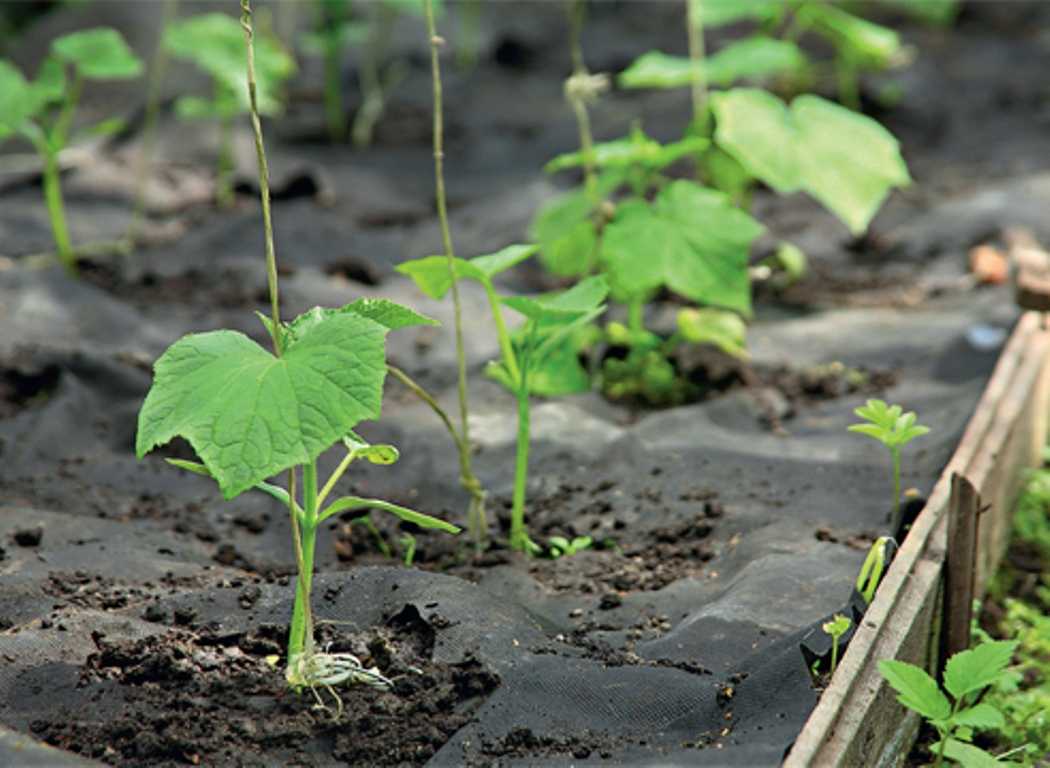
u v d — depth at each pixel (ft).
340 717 13.98
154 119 38.14
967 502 16.98
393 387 24.97
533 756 13.64
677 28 48.67
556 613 17.22
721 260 22.89
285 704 14.16
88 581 17.46
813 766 12.98
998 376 22.02
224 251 30.91
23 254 30.50
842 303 29.09
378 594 16.35
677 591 17.63
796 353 26.40
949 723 14.15
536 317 18.31
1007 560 22.30
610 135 39.01
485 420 23.45
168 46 30.91
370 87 42.65
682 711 14.29
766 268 28.86
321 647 15.31
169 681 14.47
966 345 25.57
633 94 42.34
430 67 44.70
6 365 24.25
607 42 47.16
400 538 19.65
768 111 24.35
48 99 27.07
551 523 20.07
